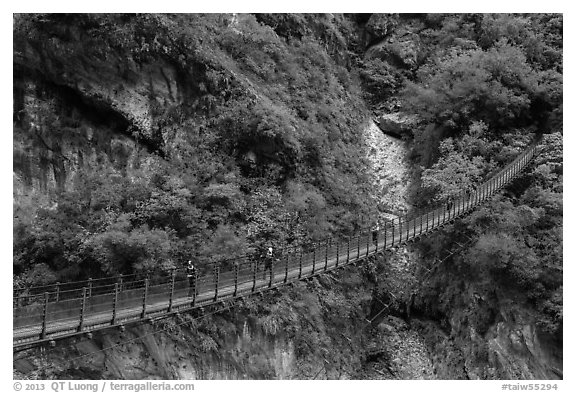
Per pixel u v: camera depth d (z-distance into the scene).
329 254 26.39
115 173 26.25
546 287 30.33
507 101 36.53
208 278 20.44
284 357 25.11
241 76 30.84
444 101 37.72
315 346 26.36
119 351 20.12
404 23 43.81
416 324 33.53
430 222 31.44
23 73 25.39
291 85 34.53
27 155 24.84
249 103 29.66
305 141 31.98
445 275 33.31
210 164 27.73
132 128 27.03
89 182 25.55
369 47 43.91
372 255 26.97
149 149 27.45
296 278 22.81
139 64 27.12
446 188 34.31
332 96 37.78
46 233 23.56
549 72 38.59
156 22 27.64
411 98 38.97
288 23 37.69
